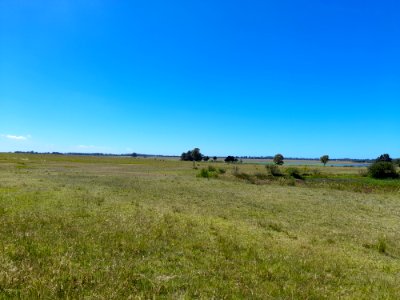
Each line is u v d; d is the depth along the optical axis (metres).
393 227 21.16
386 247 15.07
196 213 20.03
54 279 7.26
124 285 7.43
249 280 8.73
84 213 16.09
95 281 7.49
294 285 8.71
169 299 7.10
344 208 28.28
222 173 62.06
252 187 42.25
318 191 42.47
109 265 8.71
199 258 10.35
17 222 12.85
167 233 12.97
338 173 77.75
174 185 38.78
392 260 13.07
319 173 74.25
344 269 10.92
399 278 10.62
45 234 11.24
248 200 29.28
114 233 12.05
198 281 8.26
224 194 32.78
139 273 8.41
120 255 9.71
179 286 7.87
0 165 68.69
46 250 9.45
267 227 17.62
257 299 7.58
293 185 50.41
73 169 67.62
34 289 6.70
